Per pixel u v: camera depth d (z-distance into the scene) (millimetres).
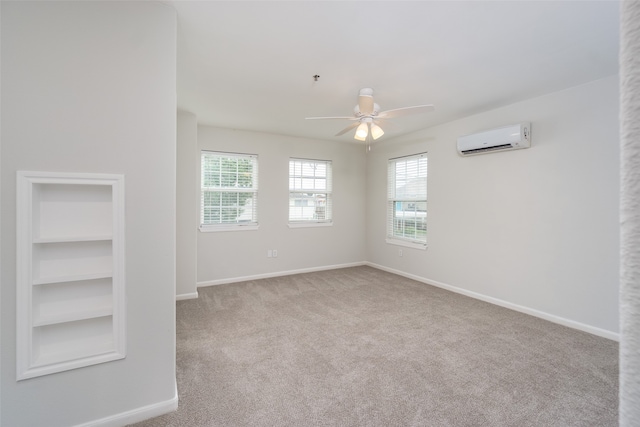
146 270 1760
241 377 2170
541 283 3209
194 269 3912
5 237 1486
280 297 3910
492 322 3105
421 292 4109
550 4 1771
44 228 1604
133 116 1708
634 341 301
